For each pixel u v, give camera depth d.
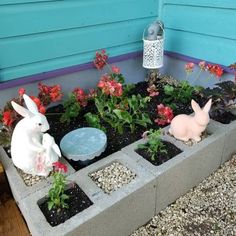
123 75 2.34
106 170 1.36
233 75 1.98
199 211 1.43
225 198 1.50
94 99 1.90
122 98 1.88
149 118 1.77
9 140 1.46
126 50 2.26
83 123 1.81
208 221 1.37
